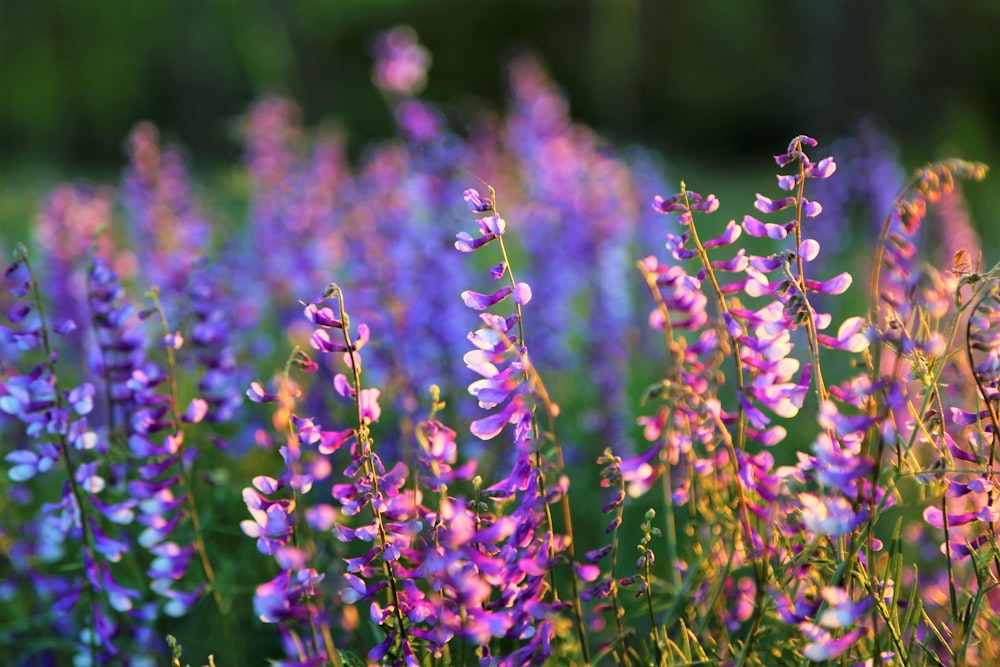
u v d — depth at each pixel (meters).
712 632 2.79
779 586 2.27
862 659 2.24
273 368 5.95
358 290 5.73
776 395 2.17
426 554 2.21
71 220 6.38
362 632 3.36
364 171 6.67
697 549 2.79
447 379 5.68
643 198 7.88
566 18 35.00
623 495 2.37
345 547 3.33
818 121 29.08
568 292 6.68
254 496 2.15
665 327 2.39
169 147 7.40
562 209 6.62
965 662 2.24
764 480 2.20
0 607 4.03
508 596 2.22
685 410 2.36
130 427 3.42
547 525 2.32
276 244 6.66
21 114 31.72
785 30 35.41
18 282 2.84
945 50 31.45
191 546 2.97
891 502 3.64
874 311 2.18
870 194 7.95
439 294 5.68
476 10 34.72
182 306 3.93
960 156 18.62
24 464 2.80
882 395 2.02
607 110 30.12
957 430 2.80
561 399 6.67
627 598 3.80
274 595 2.06
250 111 7.61
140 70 31.09
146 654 3.34
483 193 7.29
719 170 28.30
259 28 16.42
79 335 6.02
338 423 4.95
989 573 2.39
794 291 2.25
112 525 3.61
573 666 2.49
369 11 30.20
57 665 3.62
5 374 3.55
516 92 8.43
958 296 2.20
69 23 31.08
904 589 2.93
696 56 36.16
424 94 35.72
